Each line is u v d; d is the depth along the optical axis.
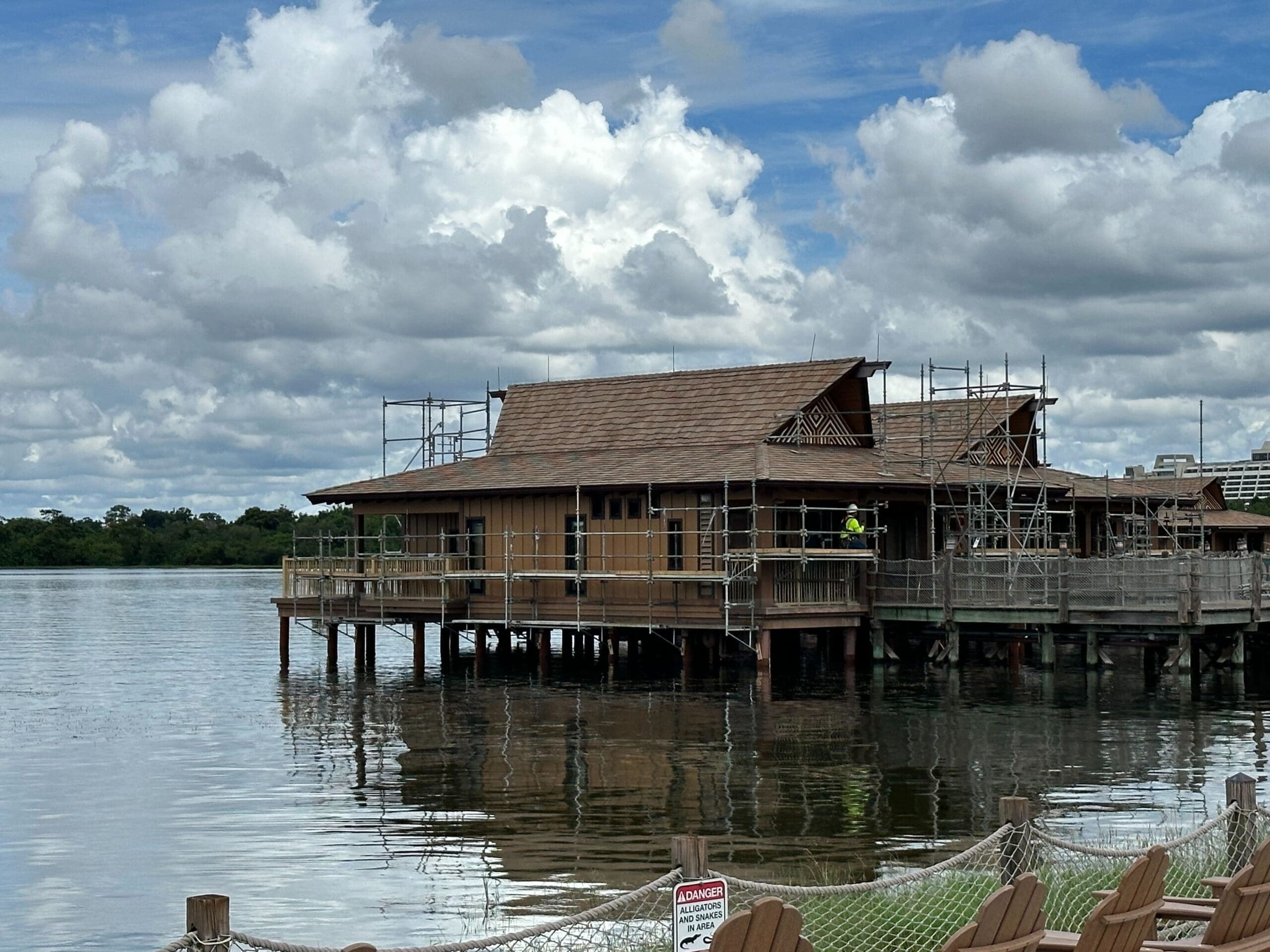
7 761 32.72
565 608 48.88
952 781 28.66
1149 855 11.46
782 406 53.47
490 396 64.31
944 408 61.66
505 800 27.25
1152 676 45.44
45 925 19.67
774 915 9.51
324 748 34.06
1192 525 73.31
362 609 51.88
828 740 33.91
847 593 47.22
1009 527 51.12
